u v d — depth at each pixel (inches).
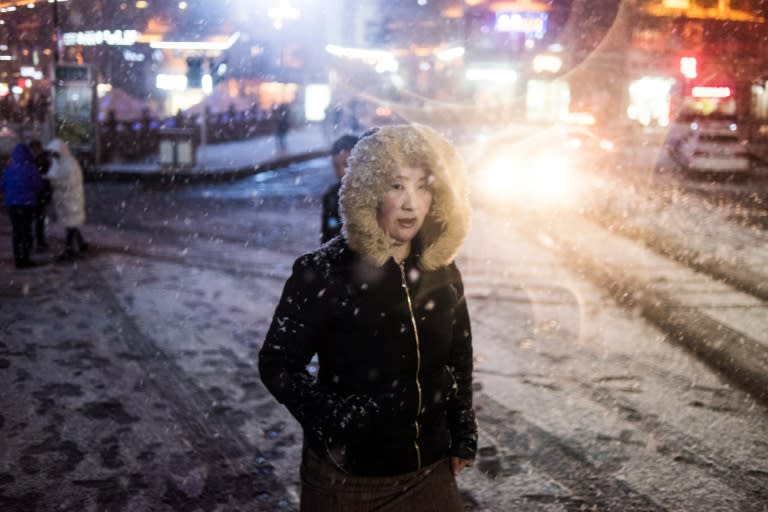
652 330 288.2
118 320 292.0
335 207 169.5
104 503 152.9
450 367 93.5
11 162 388.2
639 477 167.8
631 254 445.1
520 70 1941.4
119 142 1045.2
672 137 1083.9
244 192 776.9
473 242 476.4
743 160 972.6
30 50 1720.0
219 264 408.5
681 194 788.6
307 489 87.0
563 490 161.5
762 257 446.3
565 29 1923.0
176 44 1672.0
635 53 1884.8
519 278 376.2
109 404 205.5
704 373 239.3
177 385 221.5
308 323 84.0
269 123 1624.0
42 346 256.8
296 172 1004.6
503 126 1508.4
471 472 169.0
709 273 398.3
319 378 88.6
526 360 249.9
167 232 520.1
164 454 175.5
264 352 84.8
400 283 83.5
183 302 322.3
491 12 1932.8
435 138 86.2
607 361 250.2
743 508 155.1
